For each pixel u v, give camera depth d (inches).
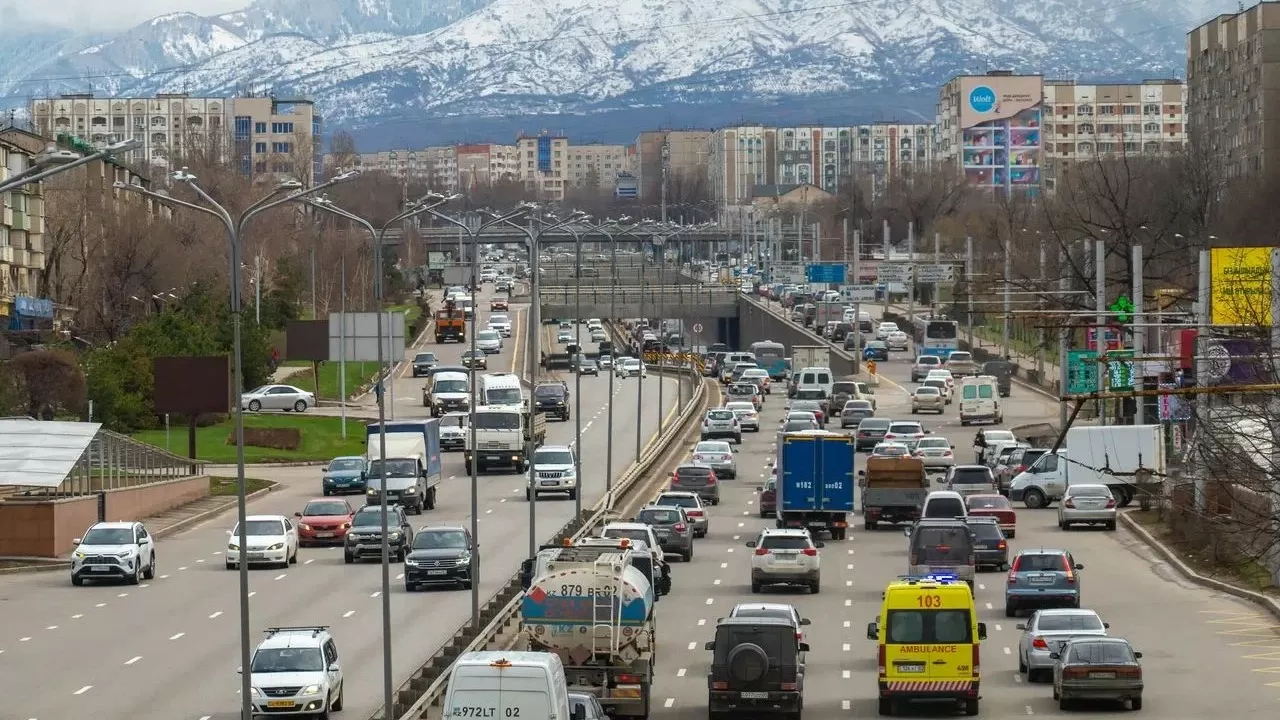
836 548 6909.5
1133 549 6860.2
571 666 3801.7
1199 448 4434.1
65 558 6835.6
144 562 6289.4
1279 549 5654.5
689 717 3882.9
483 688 2952.8
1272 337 4739.2
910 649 3841.0
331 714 3841.0
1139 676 3848.4
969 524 6318.9
